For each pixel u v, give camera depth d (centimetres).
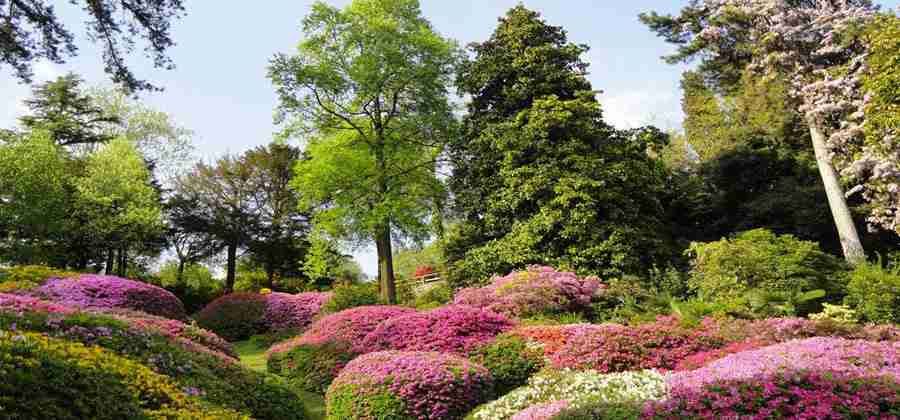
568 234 1599
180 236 3023
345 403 702
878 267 1256
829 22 1591
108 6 759
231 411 548
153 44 800
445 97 2028
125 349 607
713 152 2316
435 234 2061
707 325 893
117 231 2506
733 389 430
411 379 694
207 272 3122
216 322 1816
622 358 778
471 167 1894
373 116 2023
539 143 1712
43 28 759
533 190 1648
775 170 2123
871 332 773
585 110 1762
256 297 1909
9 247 2125
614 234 1581
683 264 1672
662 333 822
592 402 506
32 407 312
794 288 1182
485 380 742
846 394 413
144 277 2775
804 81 1655
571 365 792
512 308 1205
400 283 2147
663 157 2684
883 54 1211
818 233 1891
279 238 3053
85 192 2381
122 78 821
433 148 2125
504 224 1784
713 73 2017
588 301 1283
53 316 615
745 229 1994
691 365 733
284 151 3167
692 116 2584
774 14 1698
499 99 1977
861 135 1459
